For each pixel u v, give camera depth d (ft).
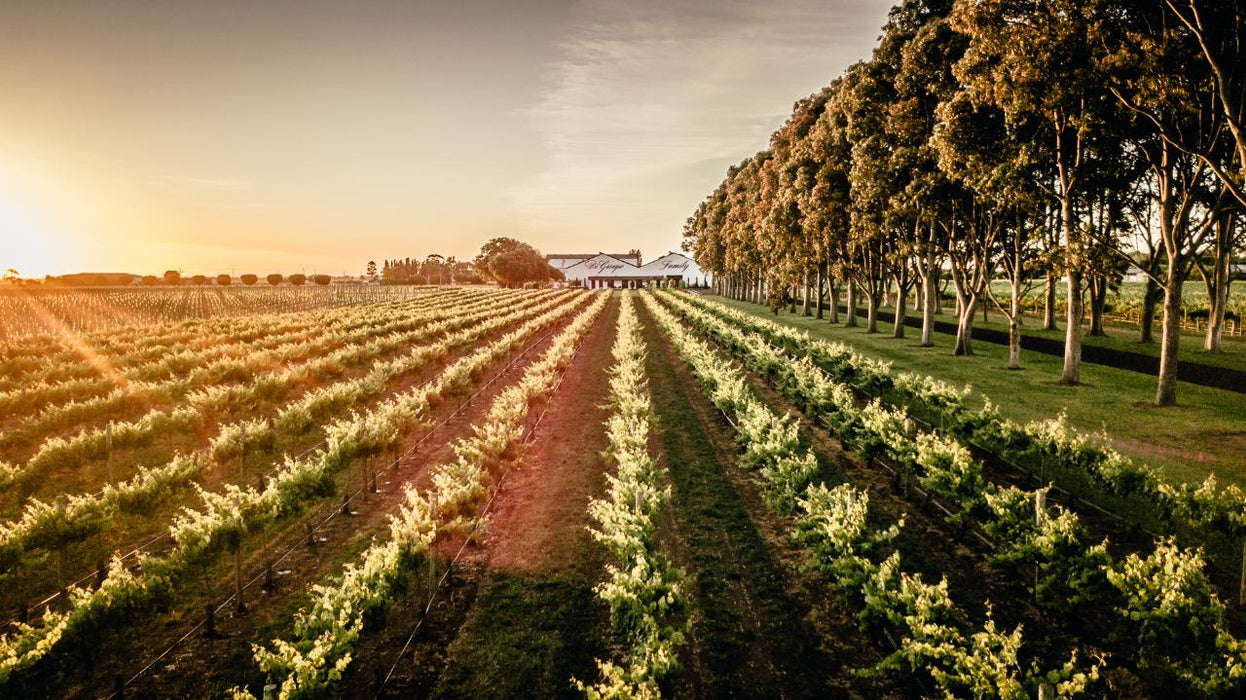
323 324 147.64
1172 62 49.98
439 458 54.44
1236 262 102.22
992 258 97.50
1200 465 42.09
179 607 30.14
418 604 30.25
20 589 31.81
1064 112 61.98
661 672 20.08
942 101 79.66
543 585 31.96
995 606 28.35
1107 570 23.50
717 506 41.75
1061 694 17.11
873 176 93.56
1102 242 64.03
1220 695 18.99
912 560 32.91
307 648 21.61
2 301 211.61
